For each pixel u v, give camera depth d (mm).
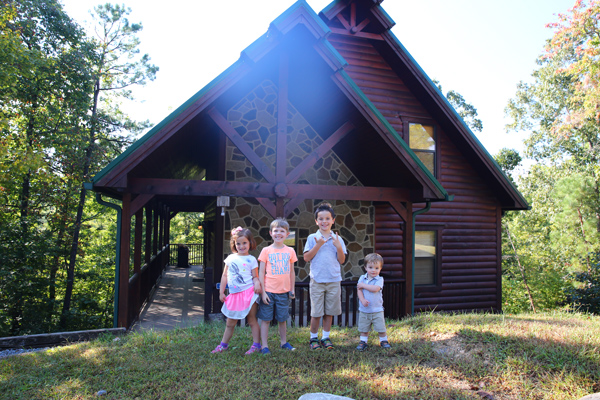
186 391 3504
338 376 3801
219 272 8891
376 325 4637
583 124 22438
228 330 4562
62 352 4926
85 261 18875
